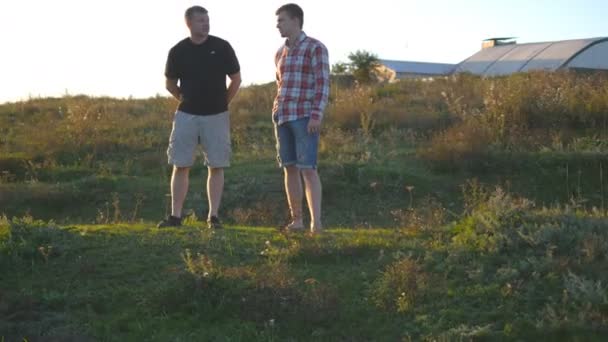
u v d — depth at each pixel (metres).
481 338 5.08
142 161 14.62
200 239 6.98
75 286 6.07
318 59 7.27
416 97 19.22
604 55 40.41
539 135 14.29
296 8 7.34
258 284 5.77
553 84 17.66
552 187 12.23
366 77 33.47
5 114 20.59
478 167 12.80
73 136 16.28
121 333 5.42
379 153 13.97
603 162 12.59
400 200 11.98
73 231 7.27
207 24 7.74
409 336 5.16
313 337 5.29
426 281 5.85
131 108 20.41
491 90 16.41
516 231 6.54
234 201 11.96
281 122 7.38
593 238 6.22
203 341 5.26
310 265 6.39
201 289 5.71
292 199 7.59
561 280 5.68
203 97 7.77
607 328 5.03
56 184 13.12
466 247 6.46
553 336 5.04
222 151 7.87
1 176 14.22
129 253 6.64
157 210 11.97
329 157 13.80
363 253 6.59
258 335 5.29
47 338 5.35
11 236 6.79
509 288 5.61
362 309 5.58
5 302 5.77
